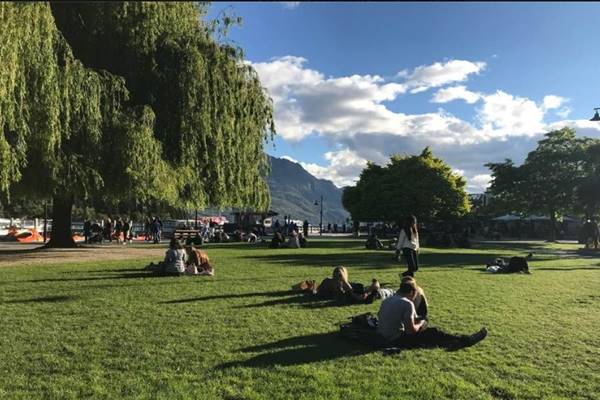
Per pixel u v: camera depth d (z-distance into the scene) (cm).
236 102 2520
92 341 801
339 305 1132
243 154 2592
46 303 1112
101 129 2097
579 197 4200
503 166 5128
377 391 593
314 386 606
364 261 2256
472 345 793
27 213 7125
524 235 6475
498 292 1357
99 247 3100
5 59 1456
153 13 2183
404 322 789
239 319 966
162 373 652
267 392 587
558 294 1341
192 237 3603
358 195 8231
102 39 2247
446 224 6200
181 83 2269
